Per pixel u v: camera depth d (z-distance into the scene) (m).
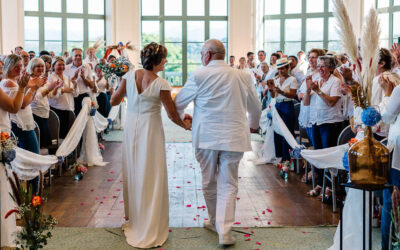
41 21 16.50
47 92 5.67
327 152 4.73
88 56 9.56
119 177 6.32
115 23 16.92
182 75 17.81
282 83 6.73
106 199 5.27
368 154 2.85
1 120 3.62
